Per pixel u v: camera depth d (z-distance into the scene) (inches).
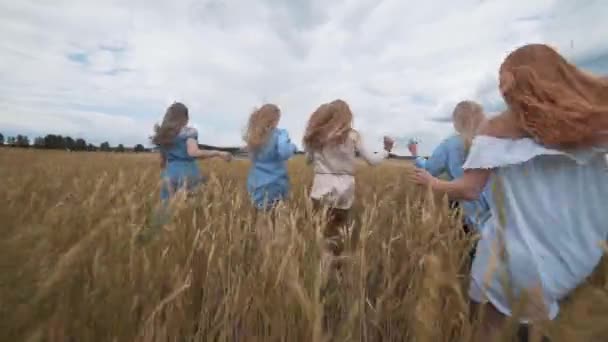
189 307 66.3
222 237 78.3
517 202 55.2
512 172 56.4
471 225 87.0
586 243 51.4
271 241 67.7
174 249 70.6
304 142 142.6
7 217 50.0
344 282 70.2
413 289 65.5
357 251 72.0
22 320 36.8
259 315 60.6
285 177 156.3
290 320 52.7
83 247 44.9
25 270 37.8
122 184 107.0
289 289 52.5
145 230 57.7
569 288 50.1
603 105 52.0
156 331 54.5
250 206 118.9
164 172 164.7
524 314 34.1
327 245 72.4
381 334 68.2
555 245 52.3
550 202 54.0
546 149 53.9
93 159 357.7
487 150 57.7
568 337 25.2
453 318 42.9
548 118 52.2
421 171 69.1
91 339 46.1
